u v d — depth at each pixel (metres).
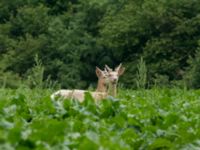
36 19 75.94
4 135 8.99
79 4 76.38
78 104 15.03
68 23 75.06
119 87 30.31
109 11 73.00
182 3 67.88
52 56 71.38
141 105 17.80
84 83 67.88
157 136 12.35
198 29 66.44
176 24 66.94
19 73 70.56
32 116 14.11
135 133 12.11
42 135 9.88
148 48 66.00
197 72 52.28
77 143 9.77
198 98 23.34
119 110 14.68
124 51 69.12
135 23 68.19
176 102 19.52
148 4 68.25
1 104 13.90
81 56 70.00
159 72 63.62
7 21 77.31
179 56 65.81
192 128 13.27
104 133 11.19
